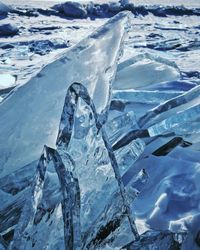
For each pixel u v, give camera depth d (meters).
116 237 1.54
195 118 2.35
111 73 1.95
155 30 12.30
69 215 1.34
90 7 16.14
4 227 1.57
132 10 17.11
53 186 1.47
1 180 1.68
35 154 1.79
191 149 2.50
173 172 2.22
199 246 1.58
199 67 5.93
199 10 18.78
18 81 4.29
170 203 1.96
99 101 1.88
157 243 1.46
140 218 1.89
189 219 1.78
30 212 1.36
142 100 2.72
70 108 1.56
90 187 1.59
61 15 15.36
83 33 11.29
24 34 10.66
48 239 1.41
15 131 1.81
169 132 2.44
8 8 14.37
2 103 1.89
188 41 9.29
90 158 1.61
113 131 2.09
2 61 6.74
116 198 1.57
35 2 18.39
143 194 2.11
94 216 1.54
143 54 2.81
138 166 2.37
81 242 1.35
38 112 1.83
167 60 2.91
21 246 1.30
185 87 3.22
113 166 1.59
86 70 1.93
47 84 1.88
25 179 1.69
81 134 1.60
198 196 1.99
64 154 1.44
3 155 1.76
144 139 2.47
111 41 1.99
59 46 8.59
